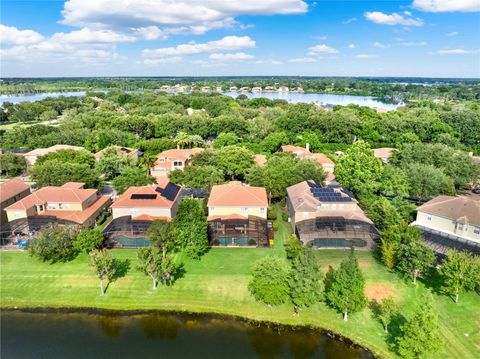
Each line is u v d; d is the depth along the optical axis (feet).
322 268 164.86
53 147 361.10
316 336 128.77
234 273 162.20
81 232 174.81
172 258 174.60
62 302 145.69
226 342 126.62
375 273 161.17
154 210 200.95
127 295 148.77
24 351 122.42
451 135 394.52
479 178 262.88
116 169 296.30
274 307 141.49
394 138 415.85
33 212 204.03
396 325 130.00
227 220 193.88
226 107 636.48
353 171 226.79
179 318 138.00
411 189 228.63
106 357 119.85
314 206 194.08
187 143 379.14
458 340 121.29
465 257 139.85
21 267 167.63
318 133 439.63
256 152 373.61
